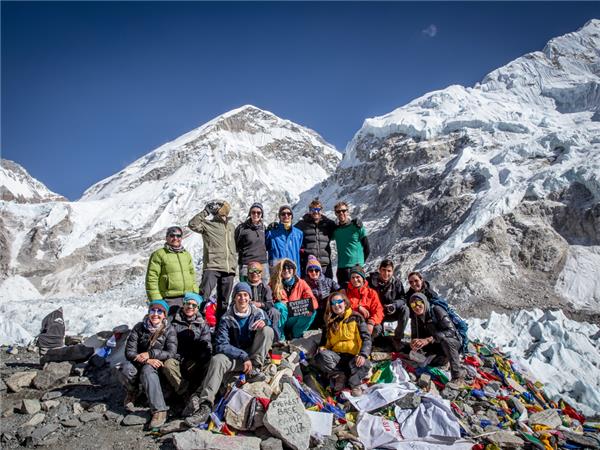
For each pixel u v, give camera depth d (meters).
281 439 5.45
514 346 11.42
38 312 14.37
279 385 6.18
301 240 8.71
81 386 7.36
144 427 6.09
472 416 6.62
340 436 5.83
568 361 10.44
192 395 6.29
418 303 7.41
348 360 6.72
